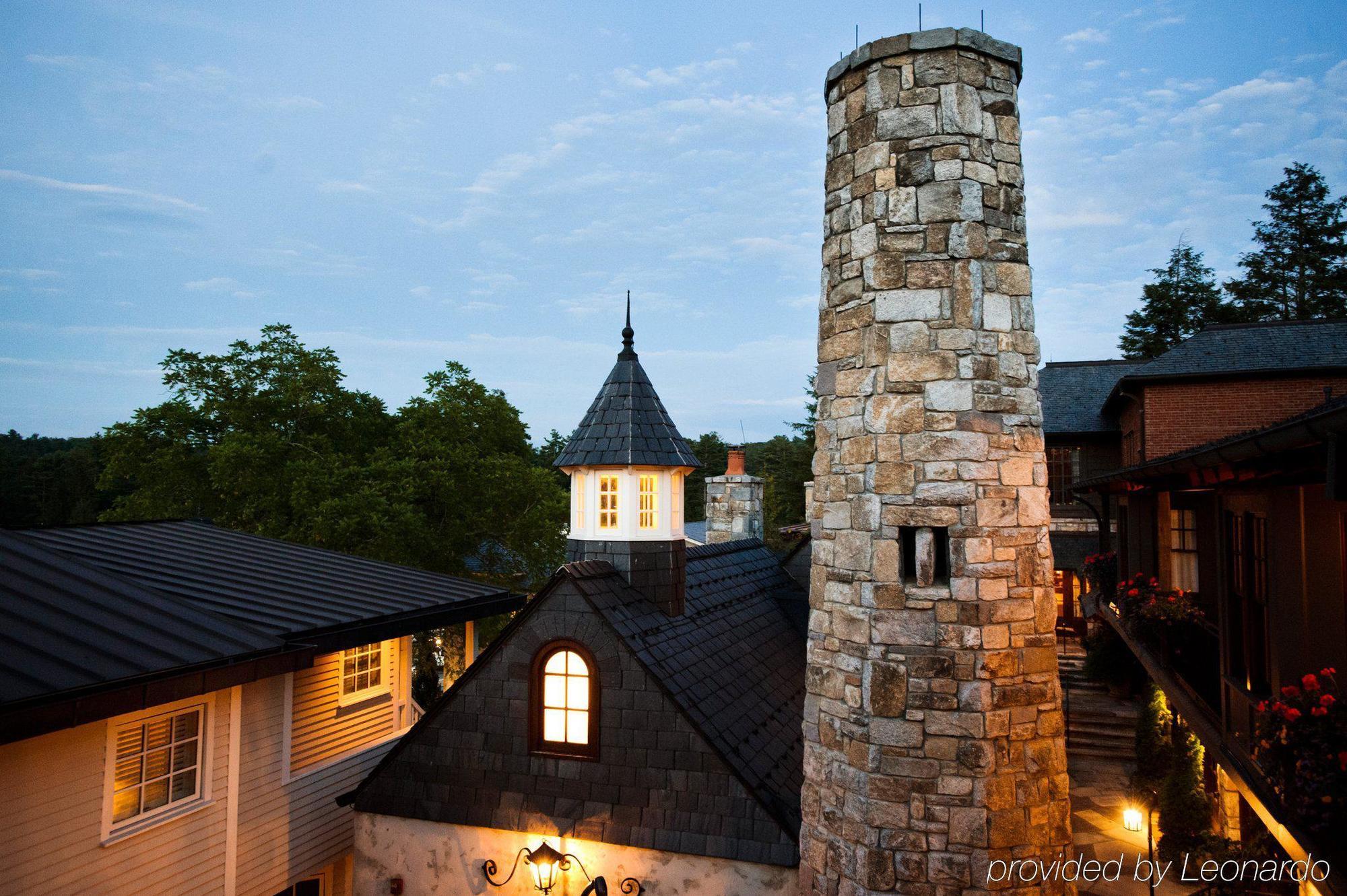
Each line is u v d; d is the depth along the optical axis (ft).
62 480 146.51
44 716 19.70
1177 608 33.71
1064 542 74.64
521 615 30.94
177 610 27.55
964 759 22.08
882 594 23.13
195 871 27.43
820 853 24.30
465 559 81.82
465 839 30.78
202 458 67.26
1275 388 53.72
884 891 22.21
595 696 29.71
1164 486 32.94
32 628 23.04
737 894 26.89
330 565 40.93
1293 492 21.71
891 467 23.35
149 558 35.88
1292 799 18.25
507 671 31.01
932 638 22.59
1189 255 115.96
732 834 27.22
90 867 23.88
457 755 31.27
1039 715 22.84
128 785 25.45
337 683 36.88
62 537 36.14
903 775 22.41
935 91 24.03
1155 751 45.93
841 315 25.22
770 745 32.30
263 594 33.32
